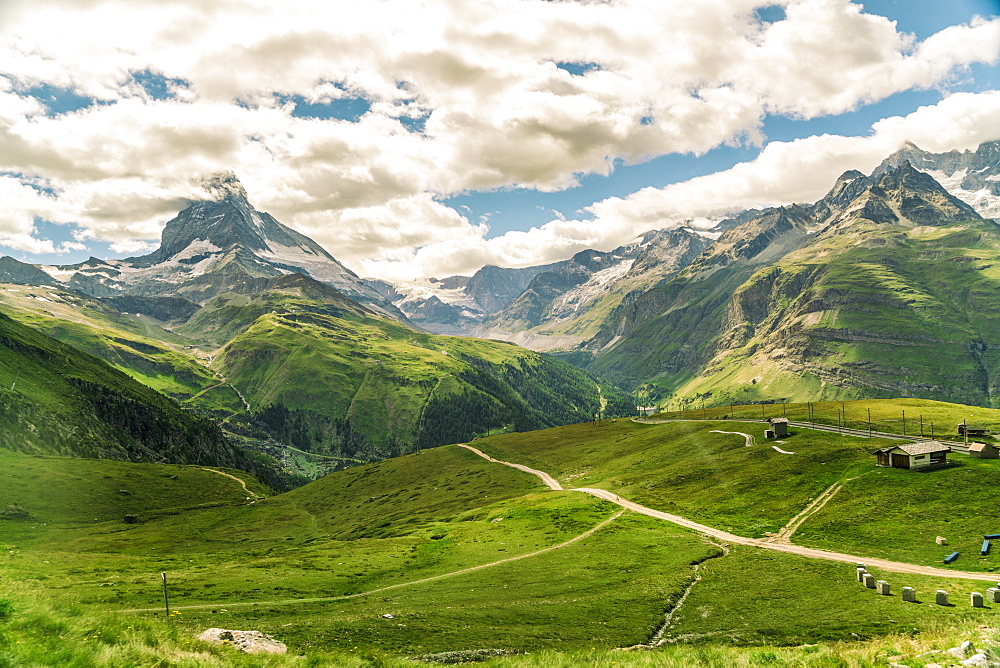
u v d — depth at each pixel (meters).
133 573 86.25
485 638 55.09
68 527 168.25
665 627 60.47
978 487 97.31
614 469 178.25
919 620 55.62
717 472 142.38
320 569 89.38
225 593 71.25
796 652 35.62
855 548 86.12
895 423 167.25
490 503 172.12
